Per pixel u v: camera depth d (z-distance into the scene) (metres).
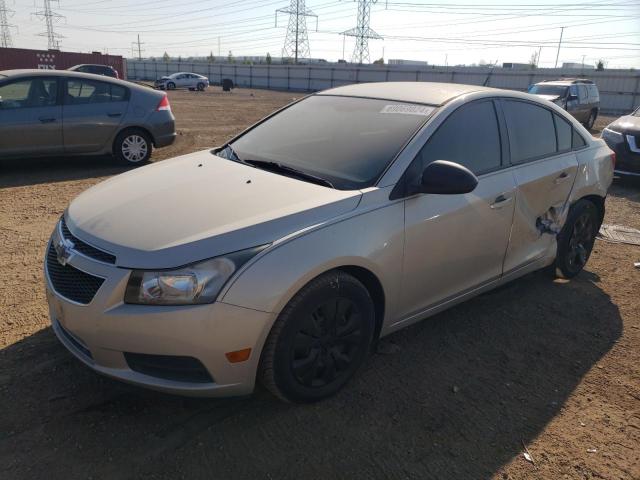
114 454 2.36
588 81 19.25
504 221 3.51
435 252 3.07
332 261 2.52
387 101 3.56
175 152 10.17
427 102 3.39
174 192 2.86
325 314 2.62
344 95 3.90
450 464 2.42
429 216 2.97
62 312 2.46
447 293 3.32
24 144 7.68
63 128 7.95
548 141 4.04
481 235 3.35
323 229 2.54
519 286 4.46
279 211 2.55
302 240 2.46
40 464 2.28
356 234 2.64
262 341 2.39
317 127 3.55
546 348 3.50
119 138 8.55
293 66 55.47
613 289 4.50
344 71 52.41
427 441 2.56
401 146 3.03
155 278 2.26
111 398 2.72
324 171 3.04
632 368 3.32
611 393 3.04
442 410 2.79
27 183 7.28
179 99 28.48
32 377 2.85
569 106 17.58
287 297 2.39
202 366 2.34
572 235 4.41
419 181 2.94
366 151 3.09
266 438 2.51
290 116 3.90
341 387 2.85
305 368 2.62
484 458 2.47
